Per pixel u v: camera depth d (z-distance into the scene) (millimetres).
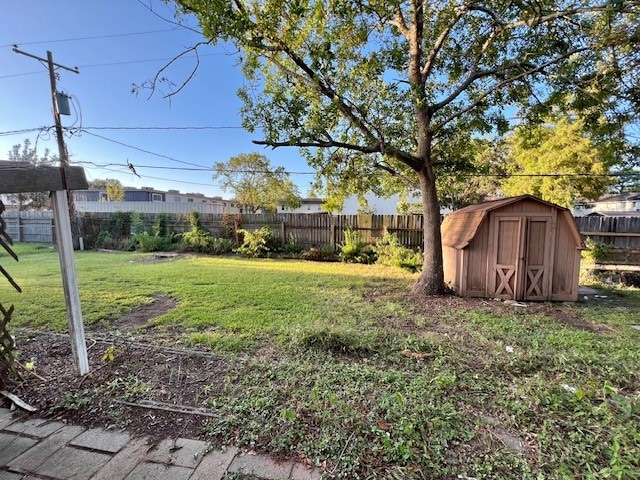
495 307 5488
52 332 3986
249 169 22422
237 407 2369
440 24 5672
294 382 2744
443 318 4781
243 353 3377
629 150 5488
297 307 5160
